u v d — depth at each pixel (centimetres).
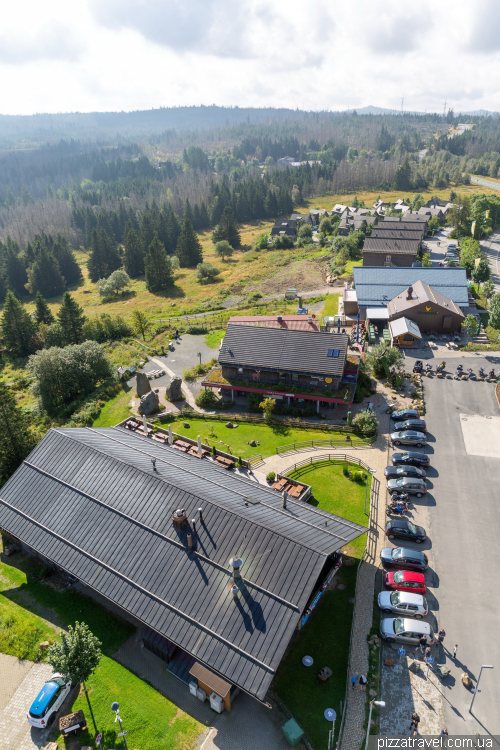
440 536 3975
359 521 4128
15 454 4794
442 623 3253
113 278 15088
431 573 3641
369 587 3541
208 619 2817
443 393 6125
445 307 7762
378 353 6525
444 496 4416
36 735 2739
